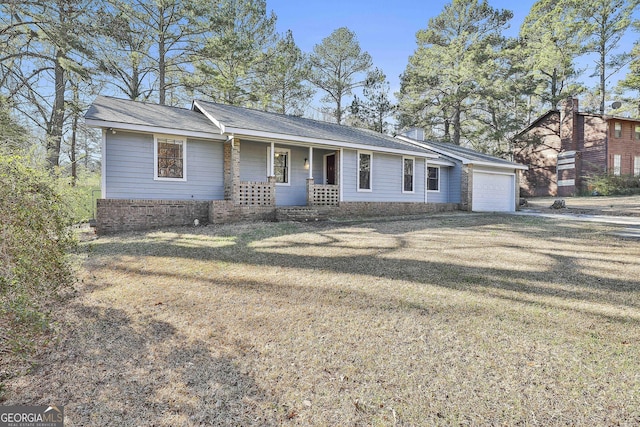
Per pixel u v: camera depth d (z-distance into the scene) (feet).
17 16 41.50
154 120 33.58
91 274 17.12
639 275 16.40
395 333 10.95
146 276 16.90
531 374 8.70
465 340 10.44
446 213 48.44
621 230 28.86
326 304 13.34
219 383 8.57
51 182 16.40
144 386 8.48
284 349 10.10
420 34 93.25
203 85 65.00
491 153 96.68
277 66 70.95
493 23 89.56
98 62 44.29
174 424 7.21
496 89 78.33
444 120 93.30
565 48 83.25
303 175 44.16
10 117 40.83
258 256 20.65
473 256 20.53
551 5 86.38
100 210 29.14
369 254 21.08
